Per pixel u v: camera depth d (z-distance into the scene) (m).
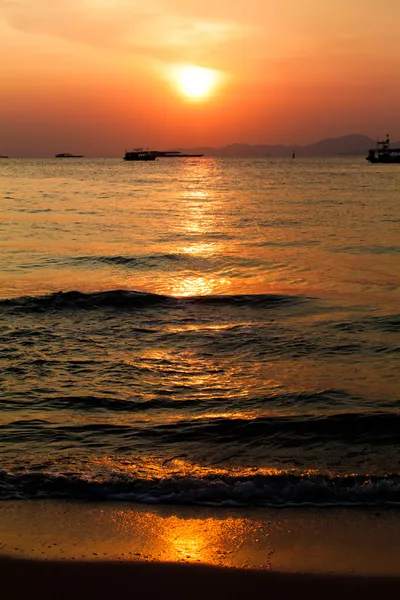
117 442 7.82
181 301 16.00
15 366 10.88
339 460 7.30
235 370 10.81
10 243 26.64
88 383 10.05
